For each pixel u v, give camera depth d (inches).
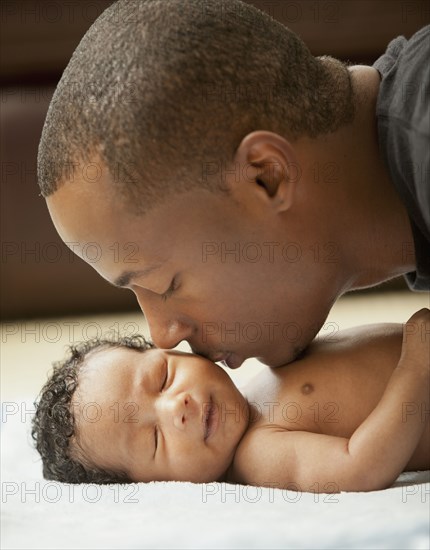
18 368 101.0
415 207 50.4
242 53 50.3
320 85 52.4
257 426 57.9
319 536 41.4
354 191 52.6
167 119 49.0
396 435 50.9
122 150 49.3
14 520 46.8
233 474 58.2
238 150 49.6
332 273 53.7
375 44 118.5
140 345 64.0
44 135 52.2
